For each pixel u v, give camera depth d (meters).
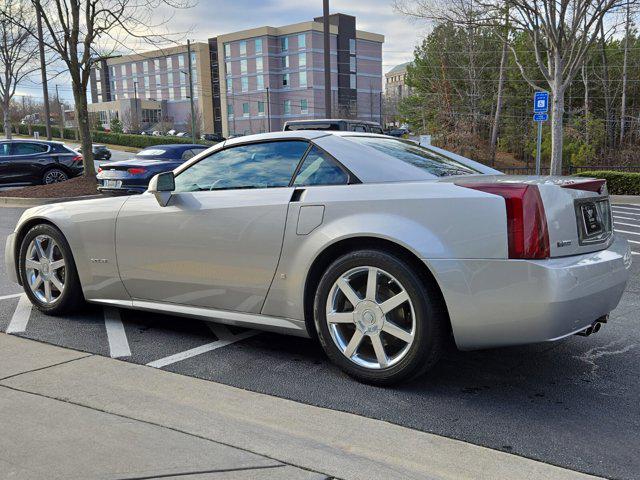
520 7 17.00
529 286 2.97
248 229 3.75
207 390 3.37
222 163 4.14
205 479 2.40
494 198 3.06
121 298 4.49
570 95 39.16
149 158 12.79
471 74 38.75
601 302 3.28
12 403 3.14
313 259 3.51
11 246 5.06
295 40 86.44
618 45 39.31
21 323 4.68
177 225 4.05
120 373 3.62
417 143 4.44
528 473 2.50
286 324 3.72
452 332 3.33
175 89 100.81
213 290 3.96
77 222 4.56
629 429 2.92
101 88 112.69
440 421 3.00
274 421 2.97
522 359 3.93
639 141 35.78
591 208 3.42
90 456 2.57
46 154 17.20
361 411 3.11
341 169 3.62
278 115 89.88
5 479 2.39
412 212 3.24
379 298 3.36
